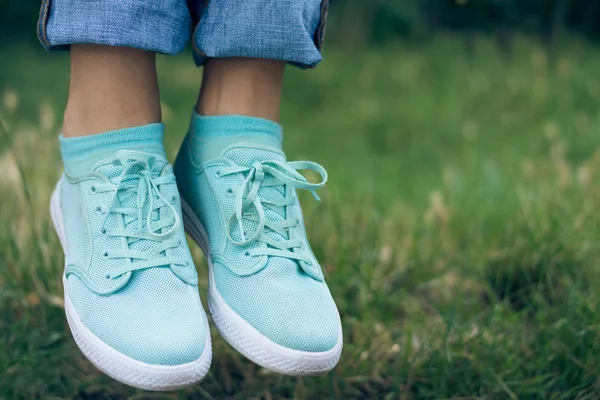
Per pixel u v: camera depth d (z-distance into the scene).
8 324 1.28
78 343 0.91
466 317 1.32
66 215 1.02
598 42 5.69
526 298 1.46
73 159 1.00
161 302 0.90
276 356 0.88
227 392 1.17
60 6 0.91
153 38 0.91
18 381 1.12
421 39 5.98
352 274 1.50
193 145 1.05
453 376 1.15
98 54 0.95
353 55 5.31
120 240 0.93
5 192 1.80
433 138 3.40
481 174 2.43
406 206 2.18
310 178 2.20
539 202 1.82
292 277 0.94
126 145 0.97
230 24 0.93
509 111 3.67
